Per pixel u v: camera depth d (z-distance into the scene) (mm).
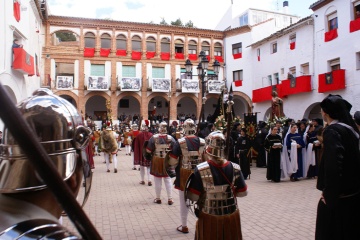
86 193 1104
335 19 20500
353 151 2941
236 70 31578
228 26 37500
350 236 2896
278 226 5484
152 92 30109
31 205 880
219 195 3160
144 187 9242
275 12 34594
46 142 911
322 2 21047
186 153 5320
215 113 14562
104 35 29188
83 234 798
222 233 3080
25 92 14508
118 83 29109
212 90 31078
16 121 662
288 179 10469
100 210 6680
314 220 5777
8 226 769
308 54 22906
